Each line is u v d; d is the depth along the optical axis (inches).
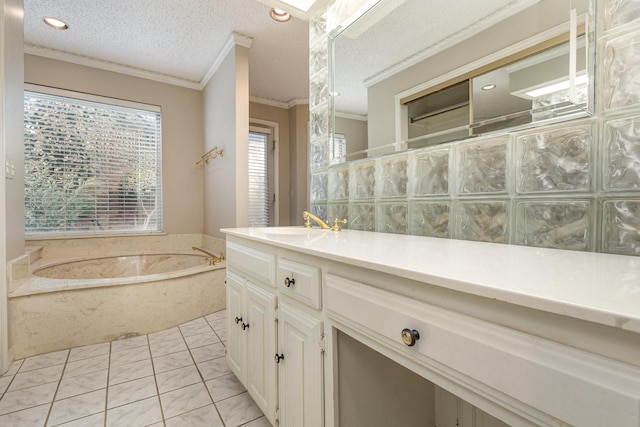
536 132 35.3
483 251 31.0
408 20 49.9
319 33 69.2
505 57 38.1
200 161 137.7
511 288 17.1
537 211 35.1
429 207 46.9
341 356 32.7
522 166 36.4
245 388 54.2
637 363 13.3
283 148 159.8
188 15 90.0
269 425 47.6
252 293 48.8
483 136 39.9
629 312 13.0
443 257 27.4
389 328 25.2
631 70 28.9
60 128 114.5
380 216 55.1
